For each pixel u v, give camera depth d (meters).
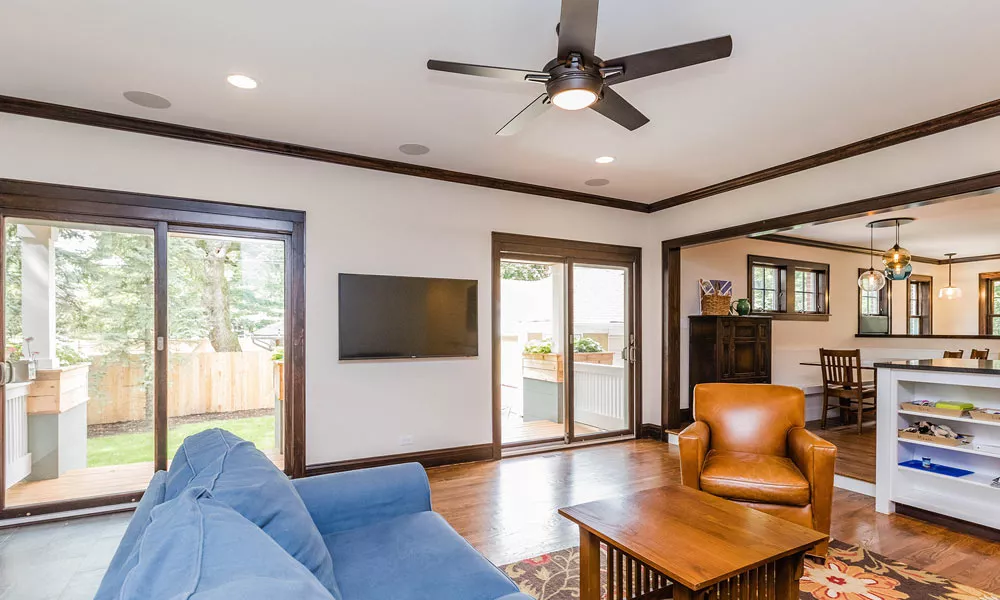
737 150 3.95
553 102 2.21
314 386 3.98
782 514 2.75
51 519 3.26
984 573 2.59
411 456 4.34
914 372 3.32
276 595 0.75
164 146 3.56
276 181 3.89
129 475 3.53
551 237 5.11
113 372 3.52
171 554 0.87
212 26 2.34
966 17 2.24
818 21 2.28
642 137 3.69
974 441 3.31
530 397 5.91
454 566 1.60
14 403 3.28
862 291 7.79
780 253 6.79
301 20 2.29
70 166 3.32
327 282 4.05
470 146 3.90
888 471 3.42
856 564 2.68
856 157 3.83
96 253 3.48
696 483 2.95
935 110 3.21
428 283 4.42
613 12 2.21
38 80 2.87
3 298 3.23
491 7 2.19
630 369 5.66
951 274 8.98
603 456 4.82
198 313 3.78
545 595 2.39
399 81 2.88
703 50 1.92
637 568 2.17
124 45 2.50
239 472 1.47
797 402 3.25
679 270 5.60
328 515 1.88
